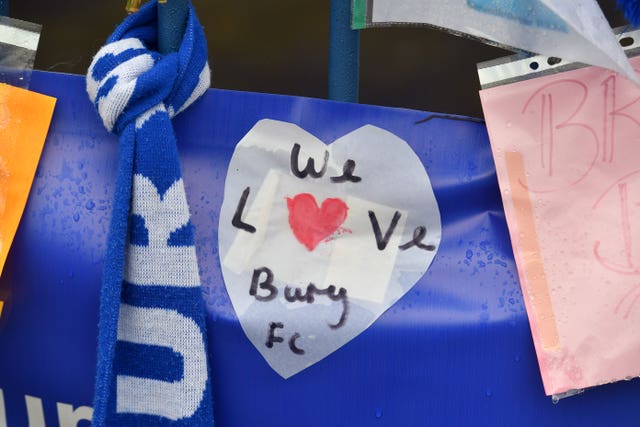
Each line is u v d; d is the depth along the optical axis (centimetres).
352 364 124
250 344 122
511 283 126
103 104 113
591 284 124
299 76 288
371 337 124
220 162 123
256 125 123
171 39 121
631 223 124
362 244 124
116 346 117
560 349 124
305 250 123
